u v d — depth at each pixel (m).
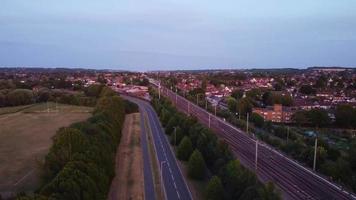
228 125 180.00
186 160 114.81
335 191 88.50
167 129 156.12
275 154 124.12
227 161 96.31
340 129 198.00
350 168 108.50
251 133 159.88
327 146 130.00
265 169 105.75
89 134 105.88
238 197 76.75
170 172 103.88
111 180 93.00
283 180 96.12
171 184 93.94
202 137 114.25
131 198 84.44
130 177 99.19
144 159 117.38
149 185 93.12
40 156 123.50
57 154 86.62
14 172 105.75
